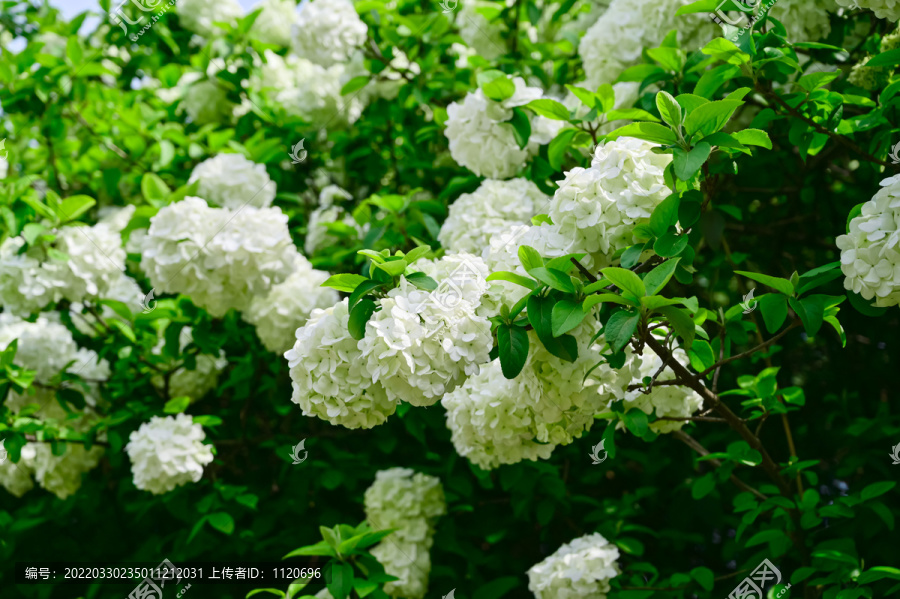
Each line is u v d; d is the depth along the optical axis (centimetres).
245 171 356
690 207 177
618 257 193
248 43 434
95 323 385
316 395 175
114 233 350
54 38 483
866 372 397
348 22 379
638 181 185
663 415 248
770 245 395
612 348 159
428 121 418
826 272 189
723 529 374
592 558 271
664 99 172
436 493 325
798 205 383
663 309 162
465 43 400
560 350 170
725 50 220
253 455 389
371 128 421
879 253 171
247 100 458
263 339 339
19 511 373
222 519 301
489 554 366
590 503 341
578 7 460
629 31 317
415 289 171
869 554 301
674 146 172
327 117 457
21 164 431
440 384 165
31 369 337
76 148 418
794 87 255
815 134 248
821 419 384
